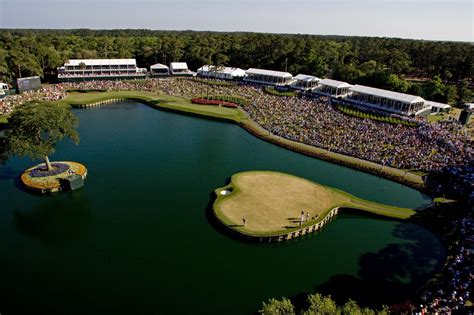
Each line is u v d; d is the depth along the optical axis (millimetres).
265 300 45938
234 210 64250
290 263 53812
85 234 58844
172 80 180875
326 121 113000
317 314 36719
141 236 58531
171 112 134250
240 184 74312
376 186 78438
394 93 128000
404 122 108250
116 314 42781
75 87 155000
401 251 56875
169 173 82312
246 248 56656
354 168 85562
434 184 76125
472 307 41688
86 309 43406
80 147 96062
